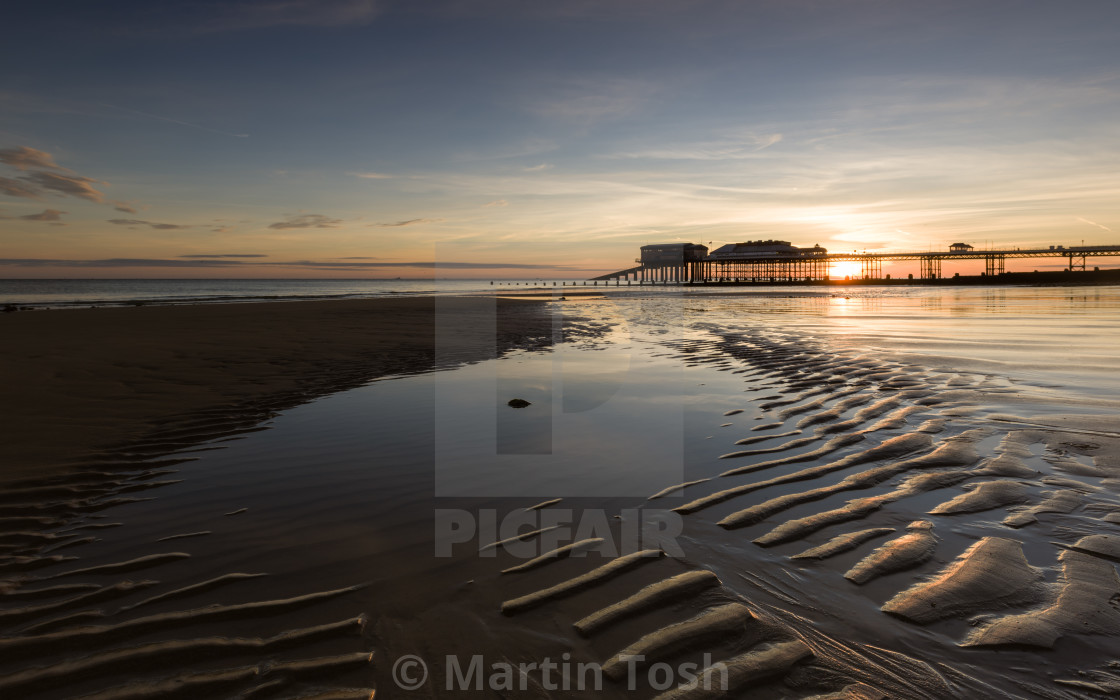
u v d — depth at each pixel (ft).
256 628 7.00
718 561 8.50
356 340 38.24
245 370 26.04
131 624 7.12
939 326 44.68
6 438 15.17
